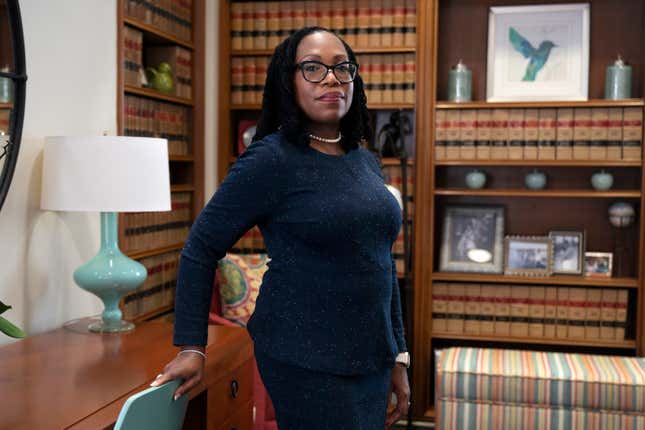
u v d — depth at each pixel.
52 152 2.51
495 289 4.28
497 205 4.48
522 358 3.69
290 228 1.57
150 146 2.54
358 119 1.72
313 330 1.56
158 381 1.57
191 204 4.18
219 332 2.59
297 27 4.32
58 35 2.80
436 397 3.61
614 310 4.19
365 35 4.25
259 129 1.71
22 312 2.63
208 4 4.25
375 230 1.58
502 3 4.40
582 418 3.44
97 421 1.70
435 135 4.23
